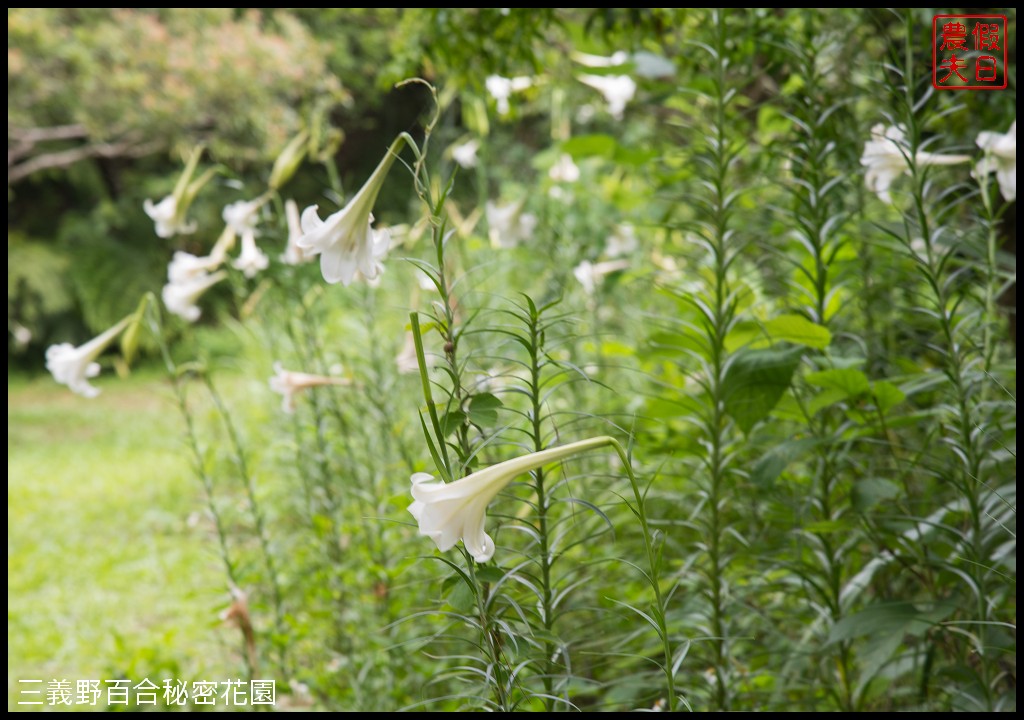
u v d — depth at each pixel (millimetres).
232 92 9875
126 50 9742
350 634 3508
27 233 15375
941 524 2287
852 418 2449
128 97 9820
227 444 6344
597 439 1376
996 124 3254
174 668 3375
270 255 3875
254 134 10242
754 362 2418
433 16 3912
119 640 3643
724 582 2475
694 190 3844
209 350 11555
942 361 2836
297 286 4016
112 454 9195
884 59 2869
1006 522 2209
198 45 9984
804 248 2891
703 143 2715
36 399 12680
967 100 3078
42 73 9969
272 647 3471
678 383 3559
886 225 2945
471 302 4246
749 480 2529
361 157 15500
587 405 4031
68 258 14469
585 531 3129
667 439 3092
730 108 3455
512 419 2809
